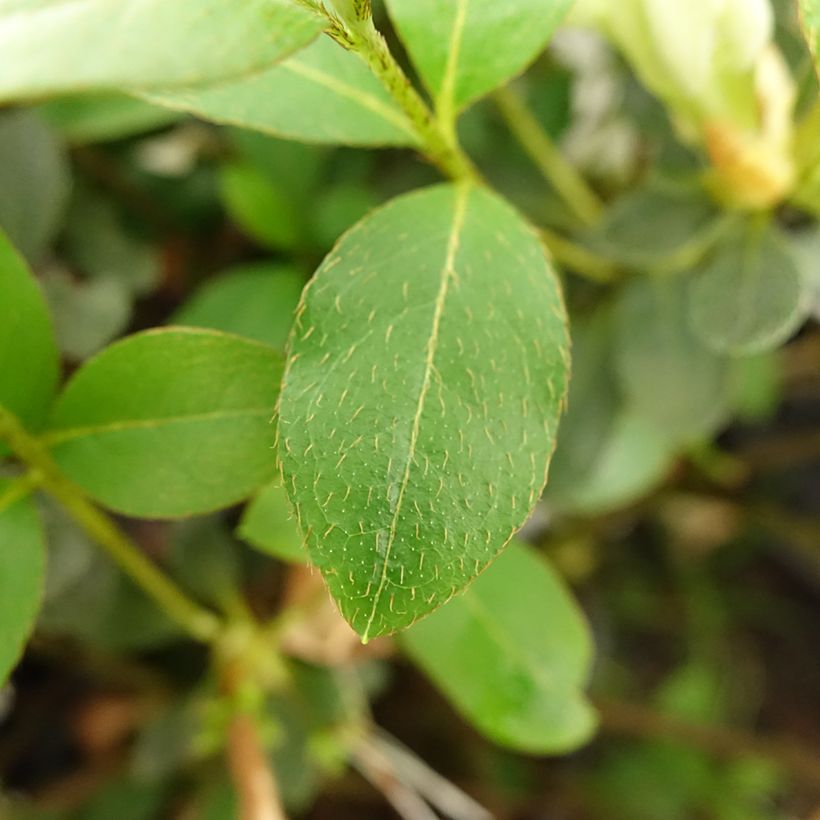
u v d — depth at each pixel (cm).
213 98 7
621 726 19
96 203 14
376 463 6
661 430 13
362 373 6
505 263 6
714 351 12
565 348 6
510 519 6
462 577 6
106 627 13
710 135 10
